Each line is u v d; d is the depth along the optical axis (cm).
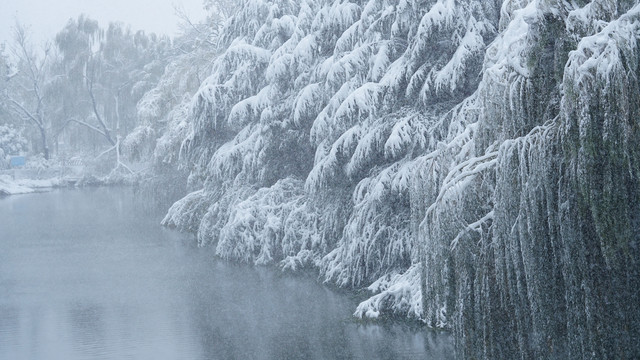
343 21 1981
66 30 7094
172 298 1795
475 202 841
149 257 2473
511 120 832
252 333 1433
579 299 720
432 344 1291
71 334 1465
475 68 1479
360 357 1238
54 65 7262
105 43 7181
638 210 679
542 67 802
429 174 959
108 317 1609
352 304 1647
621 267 690
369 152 1661
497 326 816
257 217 2320
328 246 2022
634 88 667
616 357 698
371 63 1734
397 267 1675
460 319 848
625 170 671
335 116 1702
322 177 1811
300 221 2180
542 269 743
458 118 1383
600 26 717
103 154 6919
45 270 2266
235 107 2397
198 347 1337
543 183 738
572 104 688
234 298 1778
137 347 1352
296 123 2077
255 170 2472
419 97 1553
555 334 742
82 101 7181
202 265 2280
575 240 716
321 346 1316
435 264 880
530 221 746
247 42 2653
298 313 1586
